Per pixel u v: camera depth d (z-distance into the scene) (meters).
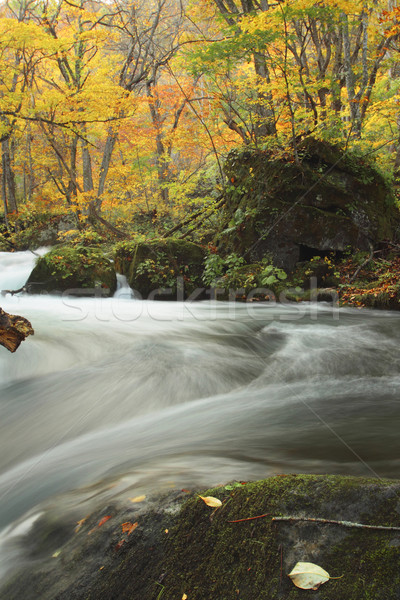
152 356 4.98
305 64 11.09
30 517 2.05
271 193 8.87
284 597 1.31
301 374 4.51
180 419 3.45
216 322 6.70
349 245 8.55
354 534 1.42
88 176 15.09
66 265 9.59
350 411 3.33
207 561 1.49
